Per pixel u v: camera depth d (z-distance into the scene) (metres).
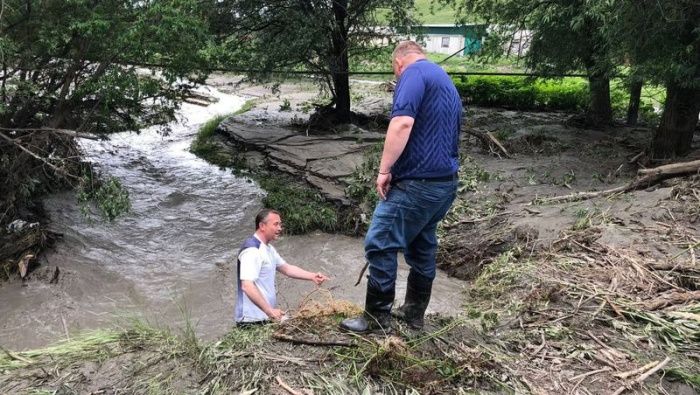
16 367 3.40
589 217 6.34
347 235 8.16
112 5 7.13
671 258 5.00
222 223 8.73
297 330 3.60
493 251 6.44
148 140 13.95
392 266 3.34
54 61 7.66
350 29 13.67
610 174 8.70
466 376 3.21
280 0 12.05
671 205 6.20
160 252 7.70
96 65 8.05
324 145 11.87
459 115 3.20
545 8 11.13
